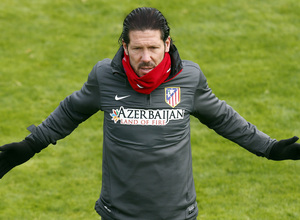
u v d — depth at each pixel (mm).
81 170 23125
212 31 38312
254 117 27656
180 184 10500
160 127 10172
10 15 40625
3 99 29906
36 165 23531
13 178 22312
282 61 34094
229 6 42000
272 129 26438
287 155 10984
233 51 35719
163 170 10289
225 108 10922
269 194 20844
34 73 33000
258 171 22734
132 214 10523
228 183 21797
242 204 20094
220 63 34094
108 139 10508
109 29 38812
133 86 9953
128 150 10242
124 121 10234
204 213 19406
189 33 37938
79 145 25438
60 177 22516
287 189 21203
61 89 31141
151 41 9422
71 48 36312
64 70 33531
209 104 10664
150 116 10148
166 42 9867
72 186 21750
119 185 10500
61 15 41031
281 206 19828
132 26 9484
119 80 10227
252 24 39344
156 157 10203
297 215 19078
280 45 36344
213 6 41938
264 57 34781
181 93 10234
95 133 26609
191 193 10812
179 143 10375
